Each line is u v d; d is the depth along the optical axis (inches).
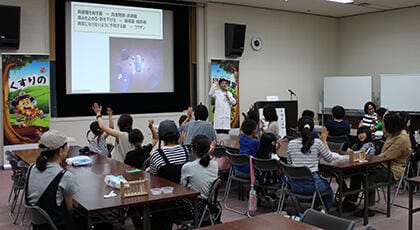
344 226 93.5
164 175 140.7
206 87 374.3
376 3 377.4
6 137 284.0
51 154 111.0
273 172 186.5
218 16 376.5
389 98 386.0
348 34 450.0
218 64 370.0
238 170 197.0
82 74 323.3
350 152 177.5
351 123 419.8
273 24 411.2
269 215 100.7
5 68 281.0
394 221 182.1
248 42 396.5
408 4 381.4
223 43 381.1
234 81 379.9
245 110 396.5
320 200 164.1
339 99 427.5
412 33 392.8
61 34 314.2
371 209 195.9
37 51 303.1
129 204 110.3
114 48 335.0
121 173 147.4
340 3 378.3
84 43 323.0
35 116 290.8
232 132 318.0
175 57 363.3
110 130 189.8
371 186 181.8
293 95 430.0
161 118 356.5
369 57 430.9
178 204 132.4
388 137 192.9
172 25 361.1
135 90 345.7
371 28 427.5
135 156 170.2
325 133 182.9
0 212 195.9
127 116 191.0
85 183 133.3
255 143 197.5
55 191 107.9
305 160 170.1
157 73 355.3
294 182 169.6
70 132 318.3
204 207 134.6
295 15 426.0
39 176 109.9
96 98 329.1
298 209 193.9
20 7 290.2
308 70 439.5
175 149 145.8
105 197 116.0
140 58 346.6
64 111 317.7
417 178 150.4
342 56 457.4
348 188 195.8
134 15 342.3
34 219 109.8
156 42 353.7
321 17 445.4
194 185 136.3
